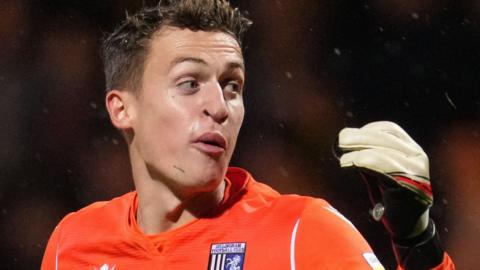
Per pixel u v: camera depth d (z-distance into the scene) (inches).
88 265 305.7
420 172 256.1
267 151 789.9
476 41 824.3
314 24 837.8
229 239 278.4
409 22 834.2
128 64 290.7
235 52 282.5
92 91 814.5
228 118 276.7
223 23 283.1
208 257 278.5
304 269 261.7
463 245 754.2
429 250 263.7
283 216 273.7
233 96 282.2
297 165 786.2
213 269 275.6
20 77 818.2
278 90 812.6
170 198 288.2
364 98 821.2
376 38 837.8
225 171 280.4
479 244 751.1
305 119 804.0
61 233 321.1
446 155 797.9
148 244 289.6
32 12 838.5
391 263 751.7
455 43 826.2
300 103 809.5
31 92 814.5
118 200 319.9
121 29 296.0
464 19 826.8
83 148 800.9
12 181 792.9
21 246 776.3
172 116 276.1
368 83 824.9
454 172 787.4
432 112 816.3
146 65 284.4
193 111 274.5
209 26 280.7
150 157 284.8
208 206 287.3
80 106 811.4
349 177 773.9
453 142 802.2
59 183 792.3
